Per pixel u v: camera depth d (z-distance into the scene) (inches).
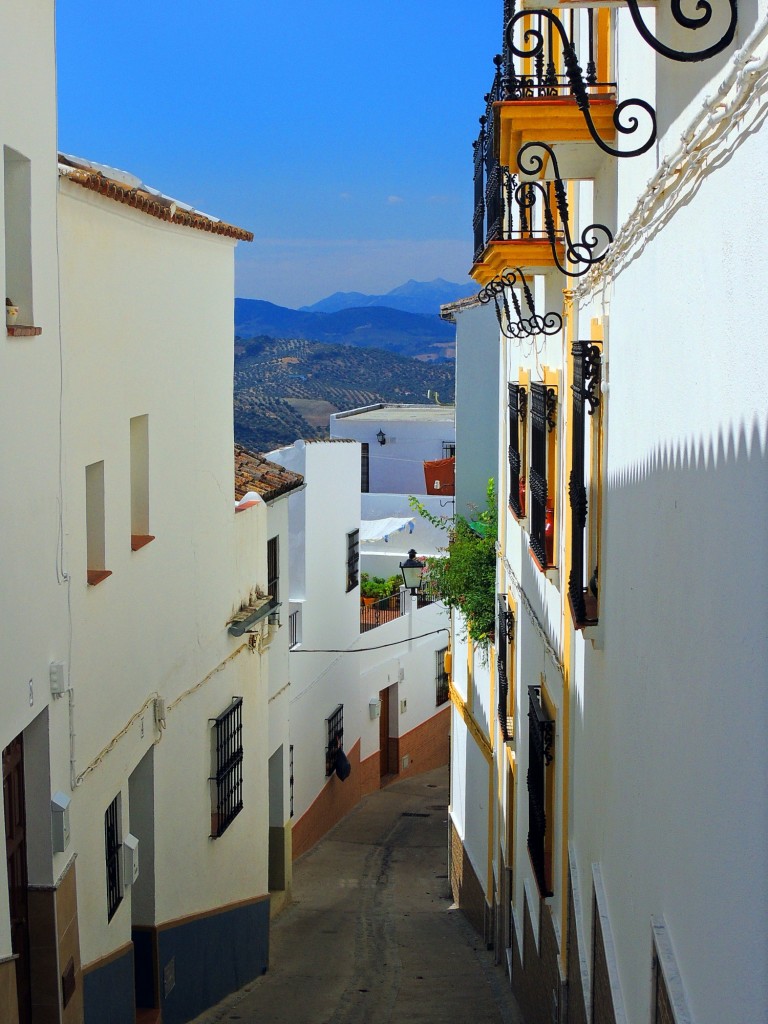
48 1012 270.8
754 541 134.5
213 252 451.8
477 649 604.7
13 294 260.5
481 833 588.4
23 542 254.2
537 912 383.9
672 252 183.3
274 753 635.5
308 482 804.0
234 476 533.3
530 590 415.5
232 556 485.1
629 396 228.1
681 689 176.2
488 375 661.3
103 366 327.3
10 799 261.1
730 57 142.6
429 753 1099.9
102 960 321.1
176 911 412.2
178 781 413.7
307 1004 462.9
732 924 143.6
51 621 275.1
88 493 328.2
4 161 250.7
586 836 286.0
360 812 922.7
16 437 249.9
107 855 333.7
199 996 438.3
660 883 191.5
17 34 250.2
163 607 392.5
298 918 633.0
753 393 134.5
